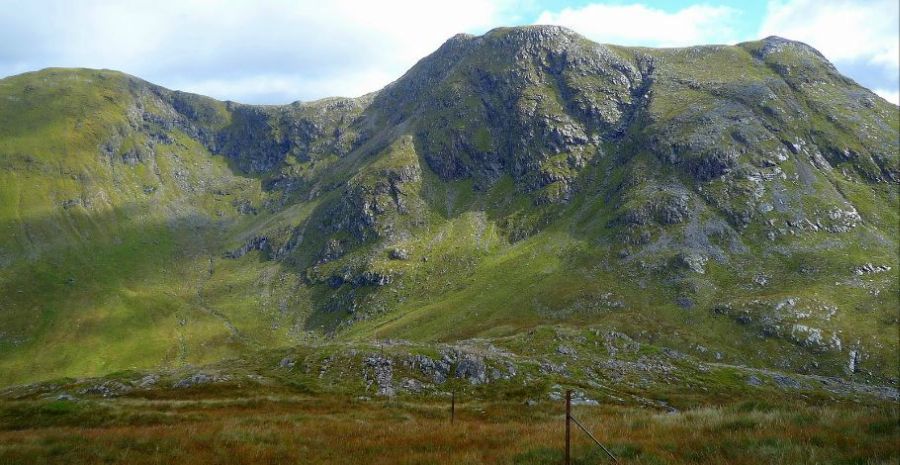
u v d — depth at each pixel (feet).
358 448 73.00
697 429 65.92
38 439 79.46
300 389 227.61
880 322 521.24
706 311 595.06
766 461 48.49
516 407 157.99
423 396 225.76
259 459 67.41
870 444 50.37
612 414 111.65
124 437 79.56
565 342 382.63
